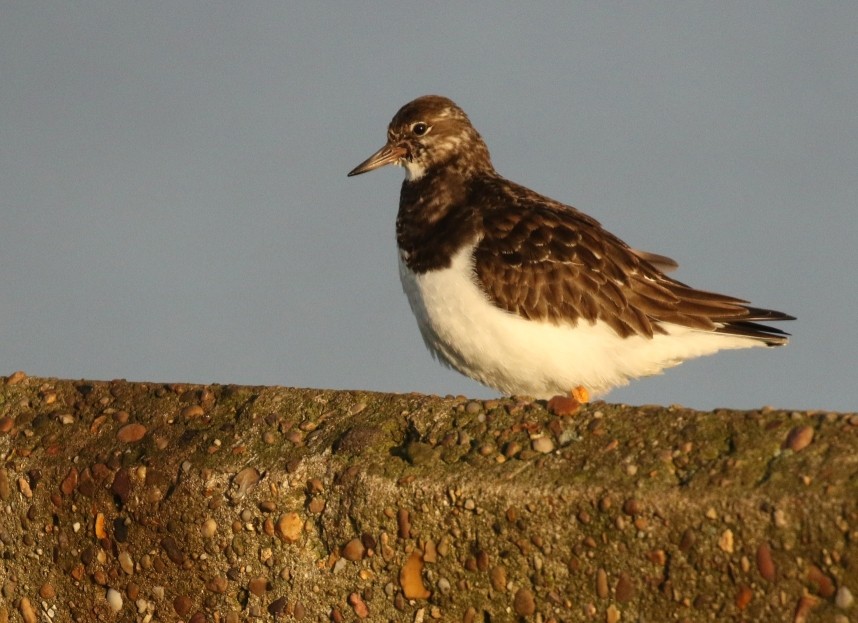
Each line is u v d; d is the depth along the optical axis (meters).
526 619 8.09
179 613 9.38
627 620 7.74
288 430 9.25
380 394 9.25
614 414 8.30
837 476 7.19
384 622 8.61
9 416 10.23
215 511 9.15
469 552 8.25
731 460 7.60
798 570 7.20
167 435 9.55
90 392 10.18
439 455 8.50
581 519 7.84
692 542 7.50
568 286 12.41
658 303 12.68
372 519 8.57
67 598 9.85
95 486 9.62
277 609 8.98
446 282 12.69
